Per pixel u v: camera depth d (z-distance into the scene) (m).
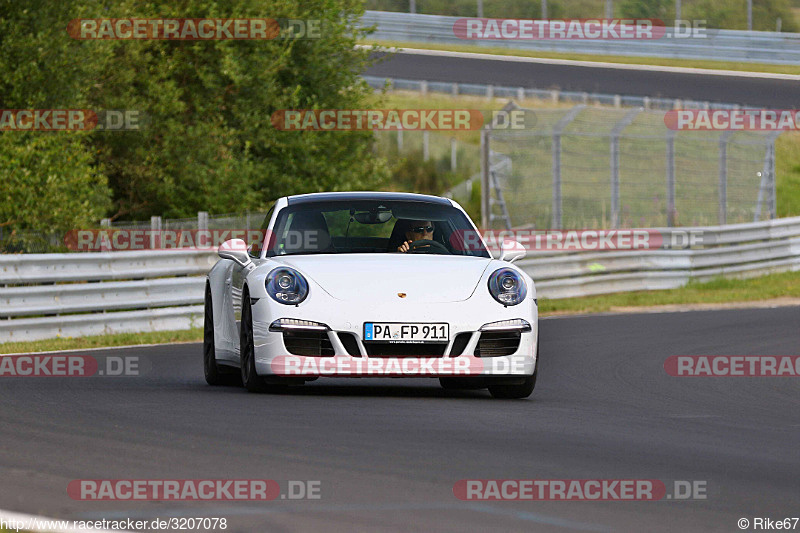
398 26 168.38
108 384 29.97
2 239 61.44
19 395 26.64
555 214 80.25
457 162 133.38
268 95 83.50
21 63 67.44
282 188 85.00
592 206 110.25
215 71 82.56
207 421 21.89
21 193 61.59
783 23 167.88
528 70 151.25
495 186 105.31
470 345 25.25
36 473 16.67
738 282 76.12
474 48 166.50
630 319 55.91
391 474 16.84
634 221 105.44
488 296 25.84
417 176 130.88
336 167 88.00
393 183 129.00
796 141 146.12
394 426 21.56
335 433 20.55
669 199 85.44
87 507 14.55
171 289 51.28
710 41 157.38
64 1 69.44
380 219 28.75
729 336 46.81
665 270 74.38
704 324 52.47
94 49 70.62
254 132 84.62
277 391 26.91
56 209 61.62
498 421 22.72
